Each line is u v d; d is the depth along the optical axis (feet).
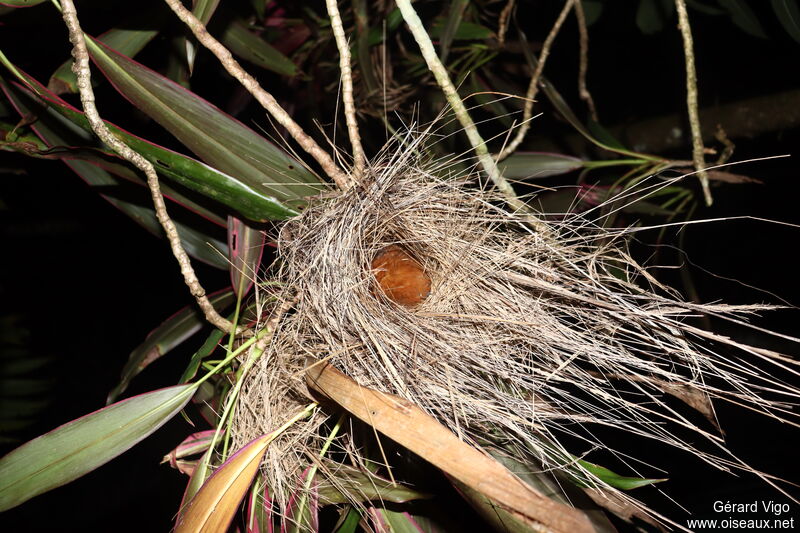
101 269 3.65
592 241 2.47
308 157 3.23
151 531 4.21
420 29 2.23
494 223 2.45
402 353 2.26
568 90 3.76
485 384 2.27
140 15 2.61
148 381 3.92
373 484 2.41
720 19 3.46
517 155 3.01
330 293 2.26
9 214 3.44
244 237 2.41
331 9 2.18
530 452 2.33
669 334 2.34
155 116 2.36
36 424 3.69
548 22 3.64
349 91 2.23
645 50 3.64
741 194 3.53
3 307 3.58
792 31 3.01
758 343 3.53
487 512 2.35
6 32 2.76
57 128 2.42
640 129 3.46
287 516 2.43
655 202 3.09
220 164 2.40
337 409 2.30
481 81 3.31
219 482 2.19
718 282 3.56
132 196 2.58
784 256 3.54
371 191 2.29
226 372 2.44
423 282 2.50
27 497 2.30
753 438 3.62
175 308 3.78
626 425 2.25
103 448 2.35
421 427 2.03
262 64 3.04
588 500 2.35
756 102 3.21
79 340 3.74
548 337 2.31
